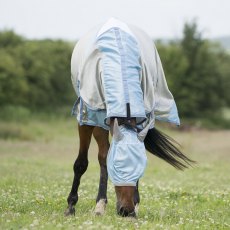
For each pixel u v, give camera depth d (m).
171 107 11.05
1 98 55.19
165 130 58.59
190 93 68.50
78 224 9.57
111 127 9.17
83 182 18.12
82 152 11.40
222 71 71.50
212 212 11.95
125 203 8.42
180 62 68.12
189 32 70.38
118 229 9.02
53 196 13.49
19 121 53.59
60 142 44.41
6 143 41.91
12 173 21.86
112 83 9.27
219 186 17.97
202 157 35.16
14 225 9.25
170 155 10.93
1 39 60.09
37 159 31.56
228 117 73.31
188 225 9.87
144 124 9.64
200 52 69.75
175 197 14.63
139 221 9.76
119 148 8.59
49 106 59.69
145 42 10.95
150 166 29.28
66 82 60.81
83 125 10.85
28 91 57.47
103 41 9.98
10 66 55.22
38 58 58.66
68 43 63.50
